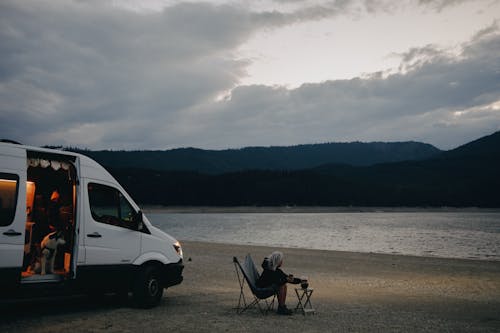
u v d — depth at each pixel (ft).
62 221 25.90
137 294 27.14
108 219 26.66
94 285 25.22
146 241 27.94
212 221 338.75
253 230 209.77
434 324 25.39
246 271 27.22
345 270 54.60
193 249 80.07
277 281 26.86
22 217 22.29
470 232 197.16
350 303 32.32
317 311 28.55
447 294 38.17
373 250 108.47
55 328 21.68
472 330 24.02
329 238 154.40
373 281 45.83
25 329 21.29
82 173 25.58
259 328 23.03
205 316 25.80
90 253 25.08
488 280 47.42
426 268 57.57
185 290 37.09
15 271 21.76
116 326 22.47
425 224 289.74
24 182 22.71
